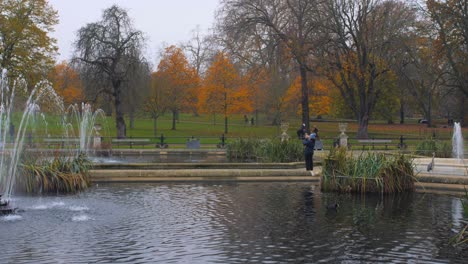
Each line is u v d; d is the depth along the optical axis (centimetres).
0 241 1034
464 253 966
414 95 5112
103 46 4309
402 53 4216
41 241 1035
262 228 1159
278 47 4147
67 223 1199
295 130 5688
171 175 1973
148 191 1694
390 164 1714
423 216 1304
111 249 979
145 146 3681
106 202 1480
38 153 1938
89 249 979
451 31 4053
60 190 1686
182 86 5612
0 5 3888
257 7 4225
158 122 7094
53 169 1725
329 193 1670
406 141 4131
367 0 4078
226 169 2081
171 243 1024
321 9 4103
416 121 7506
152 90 5262
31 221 1220
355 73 4234
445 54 4219
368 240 1056
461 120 5431
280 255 945
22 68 3906
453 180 1803
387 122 7094
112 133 5256
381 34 4125
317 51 4075
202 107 5512
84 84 4419
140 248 988
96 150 3150
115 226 1170
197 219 1248
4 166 1694
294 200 1530
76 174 1752
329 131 5638
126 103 4700
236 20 4231
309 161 2069
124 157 3039
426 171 2036
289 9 4184
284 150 2545
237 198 1559
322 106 5222
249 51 4806
